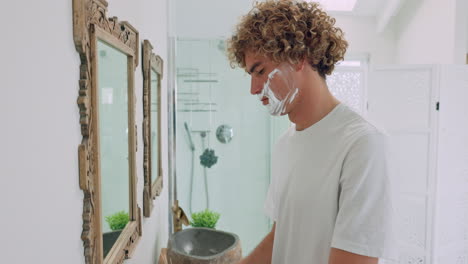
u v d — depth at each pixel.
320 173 0.72
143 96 1.21
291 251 0.79
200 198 2.34
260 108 2.35
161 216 1.78
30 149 0.42
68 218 0.54
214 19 2.18
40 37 0.45
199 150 2.31
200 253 1.57
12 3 0.38
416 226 2.30
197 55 2.23
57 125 0.50
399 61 3.66
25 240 0.41
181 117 2.28
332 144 0.71
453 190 2.28
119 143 0.85
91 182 0.60
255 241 2.41
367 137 0.64
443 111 2.22
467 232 2.33
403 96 2.30
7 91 0.37
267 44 0.69
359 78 3.74
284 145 0.90
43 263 0.45
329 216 0.70
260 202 2.40
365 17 3.68
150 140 1.26
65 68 0.52
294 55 0.69
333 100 0.77
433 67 2.21
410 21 3.38
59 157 0.50
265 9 0.72
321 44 0.70
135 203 0.98
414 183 2.29
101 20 0.65
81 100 0.57
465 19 2.56
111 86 0.77
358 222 0.62
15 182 0.39
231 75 2.29
